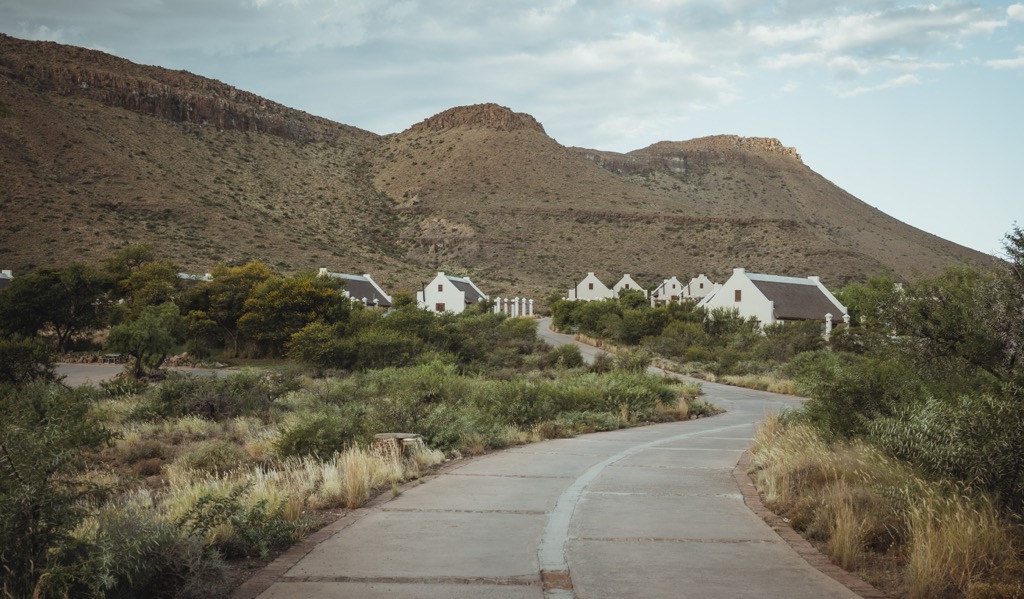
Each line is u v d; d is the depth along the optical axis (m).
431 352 46.31
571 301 90.88
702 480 12.02
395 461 12.63
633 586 6.18
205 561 6.18
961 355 11.51
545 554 7.21
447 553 7.25
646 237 160.00
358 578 6.39
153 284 59.28
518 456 15.24
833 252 147.12
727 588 6.17
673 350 64.75
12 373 26.48
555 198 179.00
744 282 79.06
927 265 191.25
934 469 8.76
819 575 6.61
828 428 13.20
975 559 6.47
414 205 175.50
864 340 13.65
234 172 165.62
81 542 5.57
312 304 55.88
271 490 9.46
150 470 14.63
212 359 52.53
